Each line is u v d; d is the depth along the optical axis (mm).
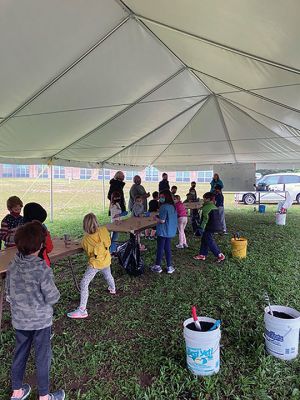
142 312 3809
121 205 6953
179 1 2480
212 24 2705
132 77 4656
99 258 3752
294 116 5148
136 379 2539
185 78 5230
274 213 13766
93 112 5715
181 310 3832
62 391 2336
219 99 6504
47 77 4000
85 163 10648
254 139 8812
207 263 5879
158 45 3969
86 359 2824
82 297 3680
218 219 5977
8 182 30469
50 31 3129
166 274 5230
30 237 2055
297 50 2594
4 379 2553
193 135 9023
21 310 2064
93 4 2918
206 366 2521
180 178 31812
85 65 3965
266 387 2418
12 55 3322
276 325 2723
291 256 6328
